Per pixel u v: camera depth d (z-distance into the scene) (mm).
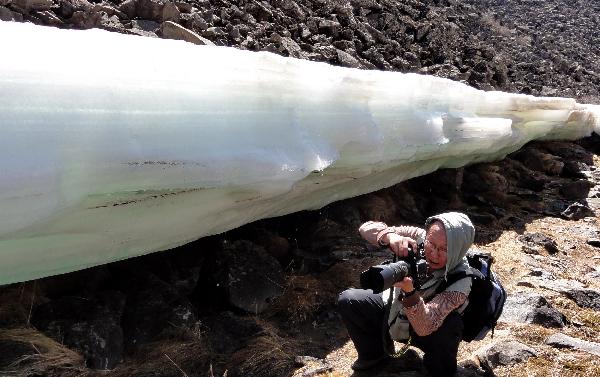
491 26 17297
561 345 3311
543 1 24719
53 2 4426
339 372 2969
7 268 2146
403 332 2787
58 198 2000
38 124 1938
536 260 4883
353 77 3479
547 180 7707
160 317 3029
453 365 2787
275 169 2775
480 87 9875
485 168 7055
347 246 4332
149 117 2275
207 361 2918
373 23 9664
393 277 2314
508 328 3455
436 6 15164
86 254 2428
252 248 3705
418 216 5504
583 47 20344
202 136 2486
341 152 3473
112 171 2131
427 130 4332
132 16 5027
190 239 2980
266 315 3451
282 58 3018
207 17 5699
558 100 7391
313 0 8164
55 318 2727
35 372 2449
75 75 2074
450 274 2627
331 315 3525
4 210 1870
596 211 6797
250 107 2797
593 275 4793
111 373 2627
